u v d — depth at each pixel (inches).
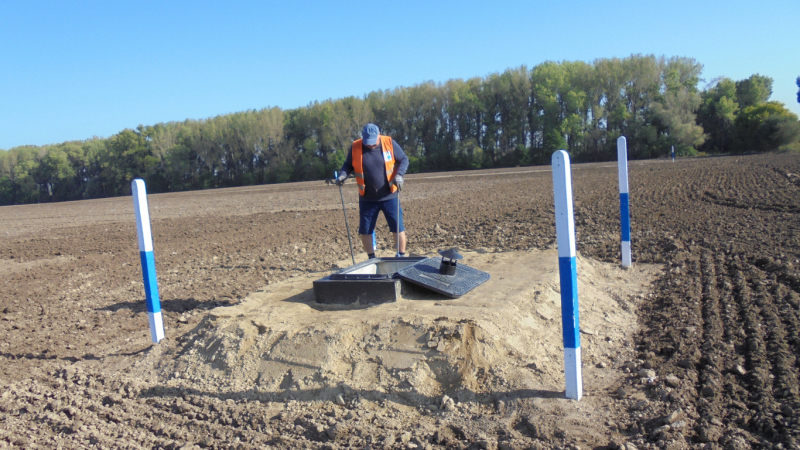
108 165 3230.8
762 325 176.1
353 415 135.6
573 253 131.6
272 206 971.3
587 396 138.3
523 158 2541.8
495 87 2664.9
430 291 201.2
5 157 3444.9
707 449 109.2
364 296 193.9
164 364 183.2
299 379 155.0
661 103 2262.6
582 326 188.1
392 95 2888.8
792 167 838.5
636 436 117.1
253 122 2920.8
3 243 631.2
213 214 892.0
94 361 196.4
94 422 146.2
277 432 134.0
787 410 120.5
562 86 2475.4
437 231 450.3
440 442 122.3
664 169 1122.0
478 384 144.6
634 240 345.1
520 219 485.4
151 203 1423.5
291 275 324.2
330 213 733.9
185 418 145.1
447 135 2812.5
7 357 203.3
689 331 176.7
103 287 329.4
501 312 171.0
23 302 299.6
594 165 1683.1
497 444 118.0
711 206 477.4
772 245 289.4
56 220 1015.6
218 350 175.9
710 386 135.0
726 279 234.8
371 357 156.8
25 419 151.1
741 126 2042.3
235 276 335.9
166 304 270.5
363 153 246.4
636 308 215.0
